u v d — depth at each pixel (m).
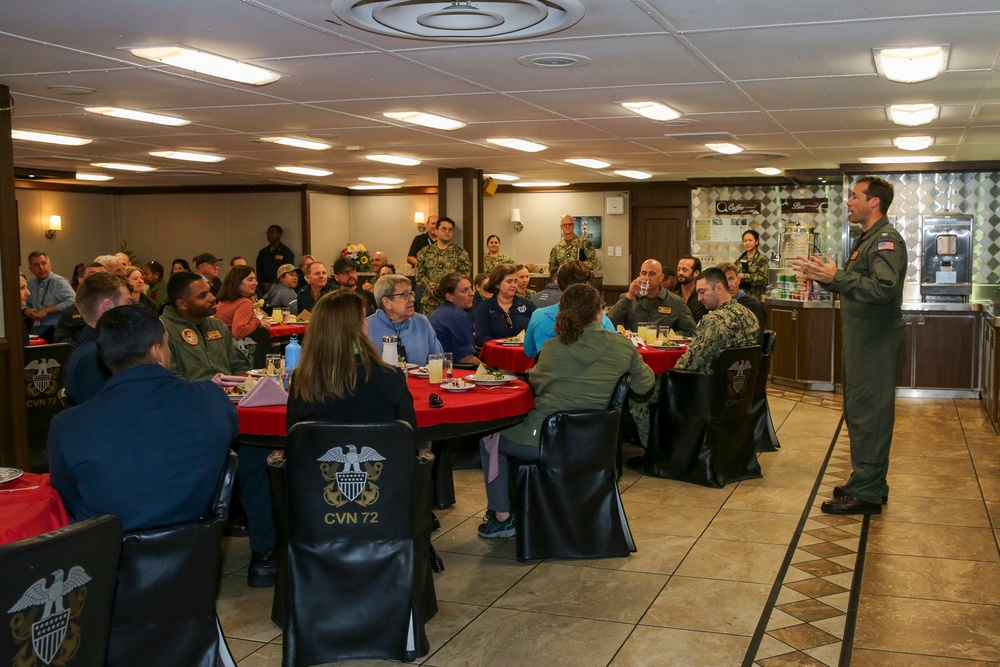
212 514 2.74
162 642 2.60
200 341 4.68
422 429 3.70
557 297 7.57
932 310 9.24
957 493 5.55
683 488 5.70
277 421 3.58
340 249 16.94
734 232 13.48
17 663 1.80
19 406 5.69
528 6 3.79
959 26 4.22
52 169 12.43
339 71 5.37
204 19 4.09
